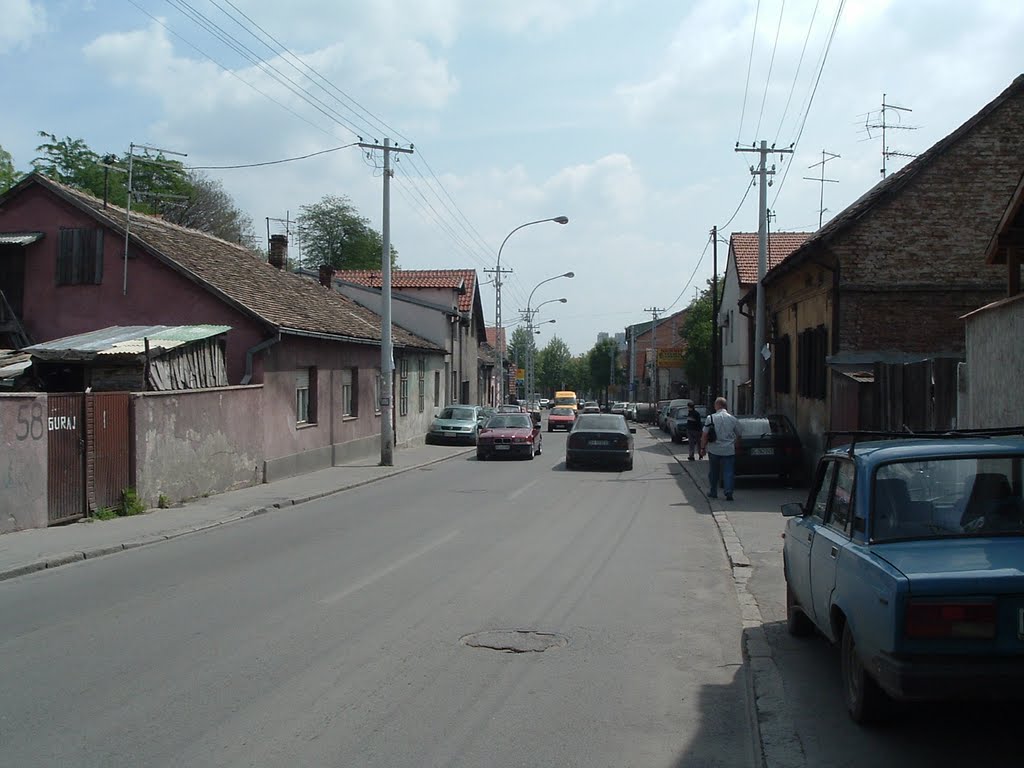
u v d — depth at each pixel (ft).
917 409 46.62
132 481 48.73
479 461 92.32
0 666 20.59
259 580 30.91
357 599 27.76
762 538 40.37
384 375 80.84
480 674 20.17
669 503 55.06
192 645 22.40
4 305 68.69
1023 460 17.40
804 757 15.29
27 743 15.85
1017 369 34.04
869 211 61.21
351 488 64.90
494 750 15.75
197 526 43.98
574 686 19.44
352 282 141.69
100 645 22.41
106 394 46.52
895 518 16.89
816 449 66.64
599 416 84.64
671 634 23.97
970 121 60.75
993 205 60.70
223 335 62.85
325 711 17.61
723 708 18.21
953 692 13.93
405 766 14.96
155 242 70.49
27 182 69.00
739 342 131.95
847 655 17.30
